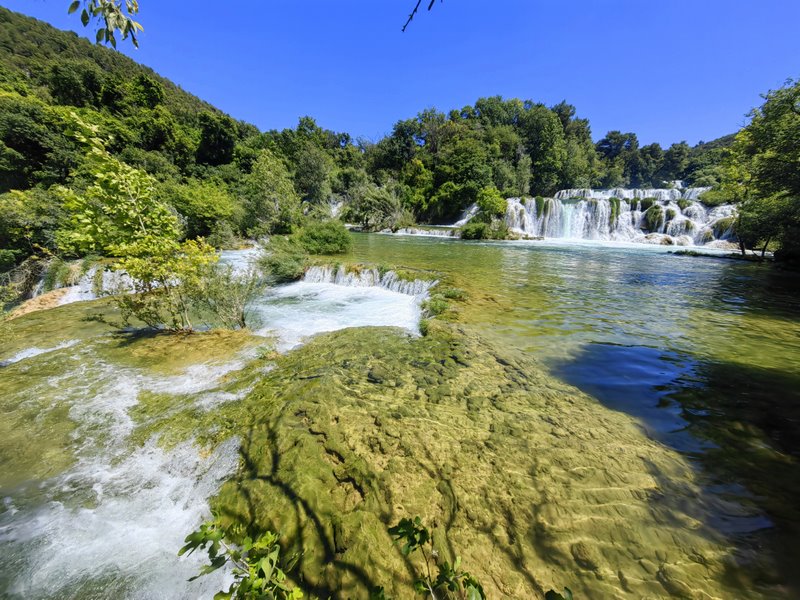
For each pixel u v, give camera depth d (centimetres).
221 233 2283
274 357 641
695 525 277
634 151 8700
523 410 451
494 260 1795
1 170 2684
